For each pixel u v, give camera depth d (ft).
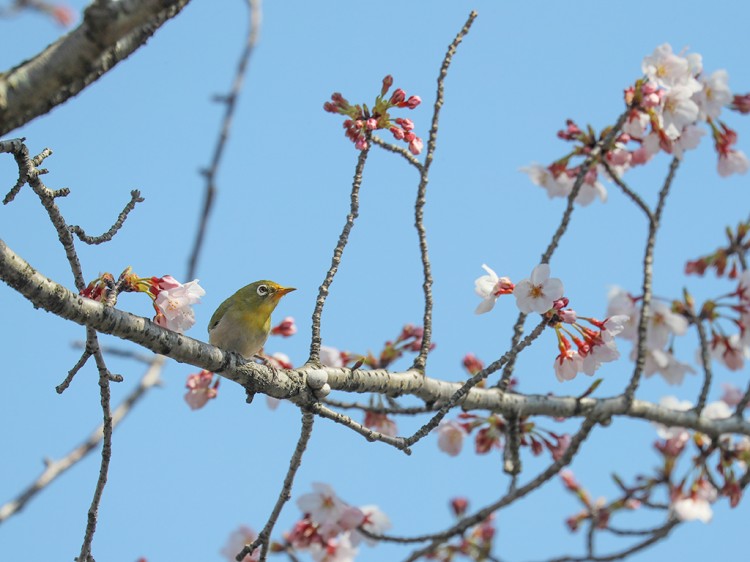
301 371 33.32
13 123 21.38
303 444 33.32
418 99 36.94
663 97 40.57
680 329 42.70
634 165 44.24
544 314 34.99
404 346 44.39
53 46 21.33
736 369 44.37
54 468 40.01
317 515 41.24
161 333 30.48
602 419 40.96
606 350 35.76
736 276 45.32
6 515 37.99
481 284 36.29
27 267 27.27
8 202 28.91
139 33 22.07
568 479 50.31
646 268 41.60
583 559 43.29
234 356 32.09
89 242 30.50
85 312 28.63
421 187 37.99
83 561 30.83
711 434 43.50
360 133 36.40
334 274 35.12
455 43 38.63
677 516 42.91
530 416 42.34
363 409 41.39
